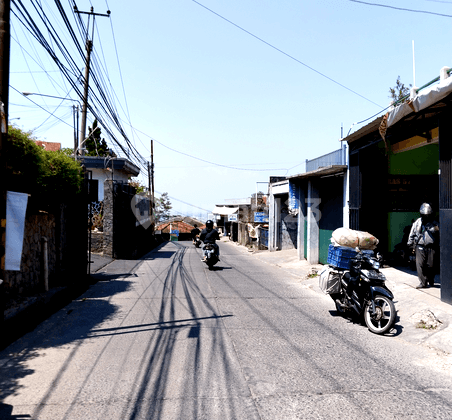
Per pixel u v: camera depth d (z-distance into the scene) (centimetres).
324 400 352
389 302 564
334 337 559
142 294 902
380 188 1109
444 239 693
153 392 366
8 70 542
